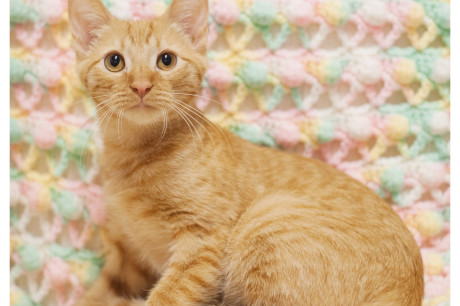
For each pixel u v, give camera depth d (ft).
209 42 1.94
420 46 1.98
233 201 1.73
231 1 1.93
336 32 1.96
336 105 1.98
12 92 1.91
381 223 1.71
